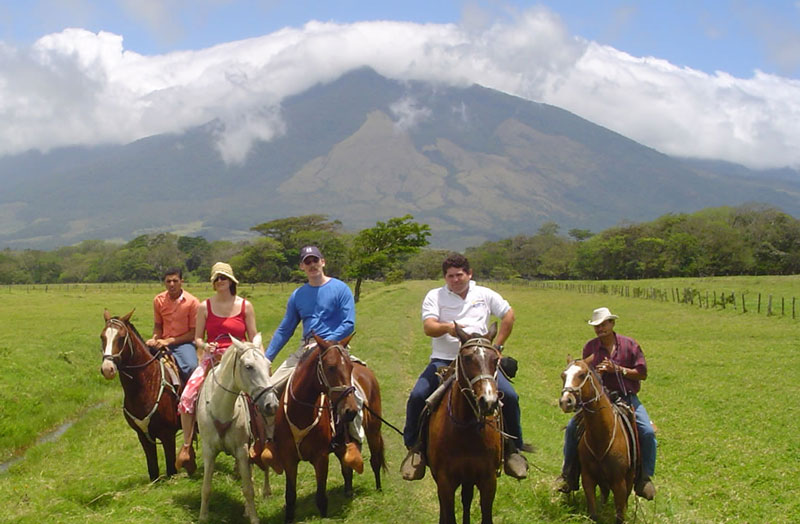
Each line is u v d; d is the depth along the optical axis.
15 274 132.00
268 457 9.29
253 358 8.76
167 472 11.25
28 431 17.88
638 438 9.23
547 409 17.30
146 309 48.88
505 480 10.76
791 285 64.44
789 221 106.25
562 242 145.88
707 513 10.27
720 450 13.91
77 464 13.62
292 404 9.11
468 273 8.48
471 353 7.56
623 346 9.53
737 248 102.75
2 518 9.27
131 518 9.02
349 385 8.68
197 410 9.54
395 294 62.97
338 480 11.05
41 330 34.31
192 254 141.38
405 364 22.81
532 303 59.31
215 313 10.27
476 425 7.74
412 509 9.59
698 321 39.94
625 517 8.99
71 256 158.38
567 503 9.62
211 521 9.15
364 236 61.59
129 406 10.77
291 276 100.75
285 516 9.34
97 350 29.38
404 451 12.62
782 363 24.81
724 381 21.67
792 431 15.48
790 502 10.93
